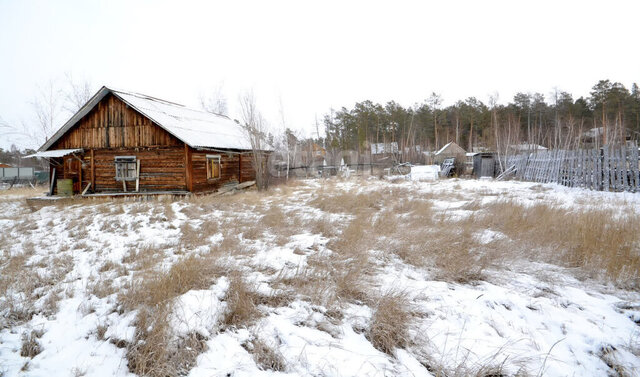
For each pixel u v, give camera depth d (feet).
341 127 208.85
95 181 53.83
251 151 62.34
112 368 9.62
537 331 11.25
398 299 12.48
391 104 214.48
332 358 9.71
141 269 17.43
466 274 15.56
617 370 9.45
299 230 25.77
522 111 181.68
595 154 45.80
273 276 15.76
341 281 14.21
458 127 193.77
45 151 54.19
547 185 53.06
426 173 81.82
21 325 12.12
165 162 50.78
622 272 14.87
